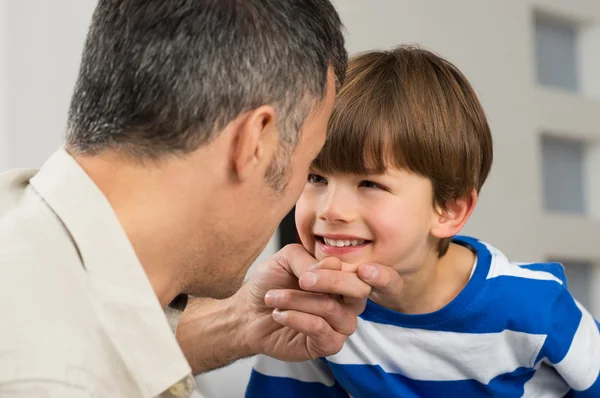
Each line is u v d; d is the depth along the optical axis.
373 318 1.08
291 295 0.90
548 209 2.38
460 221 1.03
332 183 0.95
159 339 0.62
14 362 0.52
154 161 0.66
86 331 0.58
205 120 0.66
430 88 1.00
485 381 1.07
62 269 0.59
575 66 2.52
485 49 2.21
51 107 1.68
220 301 1.07
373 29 2.00
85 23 1.72
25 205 0.65
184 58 0.65
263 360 1.15
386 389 1.09
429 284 1.05
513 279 1.06
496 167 2.19
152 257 0.67
